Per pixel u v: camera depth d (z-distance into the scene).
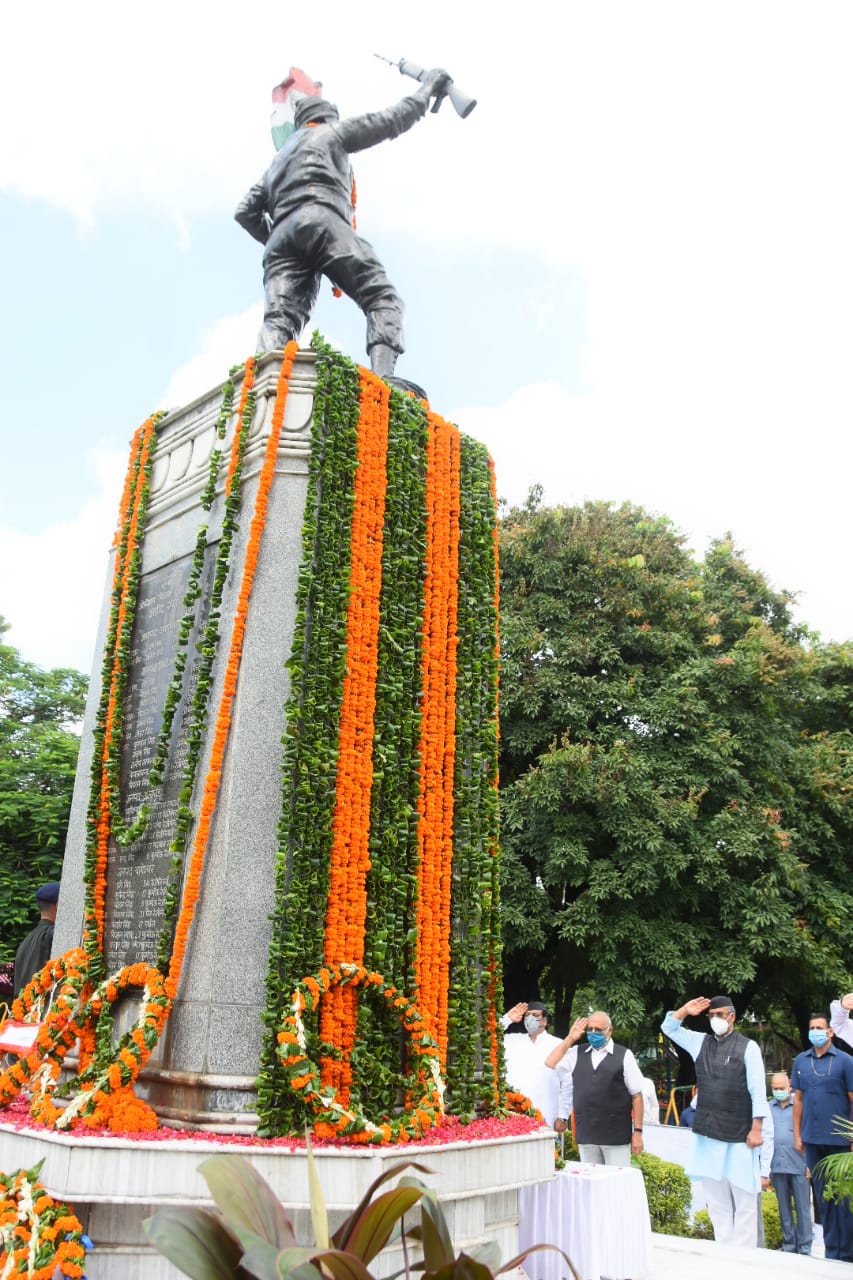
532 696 15.28
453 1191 4.62
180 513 6.50
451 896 5.86
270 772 5.26
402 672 5.79
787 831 14.94
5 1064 6.41
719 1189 7.29
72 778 14.79
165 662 6.18
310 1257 2.45
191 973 5.01
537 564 16.52
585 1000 20.91
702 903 15.19
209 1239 2.66
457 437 6.73
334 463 5.73
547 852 14.73
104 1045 5.26
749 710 16.38
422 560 6.13
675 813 14.16
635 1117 7.38
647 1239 6.12
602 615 16.30
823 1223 7.49
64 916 6.45
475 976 5.85
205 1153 4.10
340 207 7.13
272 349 6.81
